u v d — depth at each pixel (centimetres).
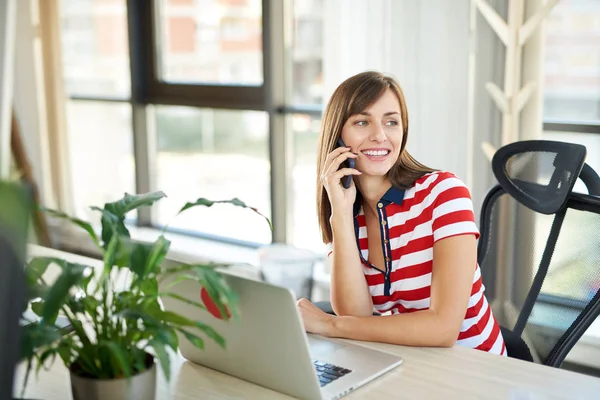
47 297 104
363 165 178
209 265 116
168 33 380
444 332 153
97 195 427
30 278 111
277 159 343
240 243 376
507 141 250
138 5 384
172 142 394
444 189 170
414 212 174
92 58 408
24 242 87
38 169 411
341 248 180
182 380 138
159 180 405
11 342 86
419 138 271
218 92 362
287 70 340
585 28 274
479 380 134
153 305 116
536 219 175
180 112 386
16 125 249
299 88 338
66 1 406
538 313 171
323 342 154
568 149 170
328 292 313
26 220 88
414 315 156
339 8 282
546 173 172
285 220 352
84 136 422
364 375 135
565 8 273
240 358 134
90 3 400
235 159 370
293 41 334
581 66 277
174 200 401
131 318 106
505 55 253
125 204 119
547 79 278
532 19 241
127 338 113
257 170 363
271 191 346
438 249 165
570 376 135
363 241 184
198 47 367
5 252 84
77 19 407
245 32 347
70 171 419
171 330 111
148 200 120
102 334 113
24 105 407
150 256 110
